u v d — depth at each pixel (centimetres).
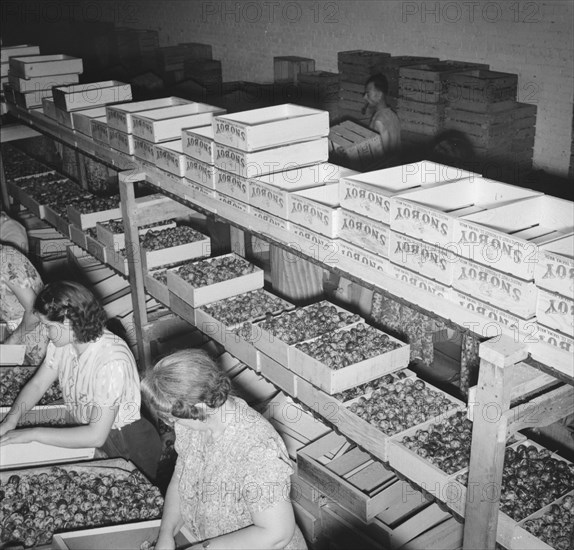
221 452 206
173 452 354
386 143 634
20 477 291
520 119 614
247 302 380
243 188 309
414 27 707
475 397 224
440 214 226
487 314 221
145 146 377
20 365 364
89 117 430
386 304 394
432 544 289
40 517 269
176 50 977
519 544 234
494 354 211
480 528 238
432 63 674
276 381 322
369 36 759
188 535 242
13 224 428
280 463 201
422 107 644
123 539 253
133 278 415
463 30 661
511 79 606
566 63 582
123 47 1081
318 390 299
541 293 205
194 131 350
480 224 223
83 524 268
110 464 298
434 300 237
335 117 775
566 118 597
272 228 300
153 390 193
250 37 920
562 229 250
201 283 380
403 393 301
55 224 521
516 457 285
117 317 474
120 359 281
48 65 520
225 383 197
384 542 294
